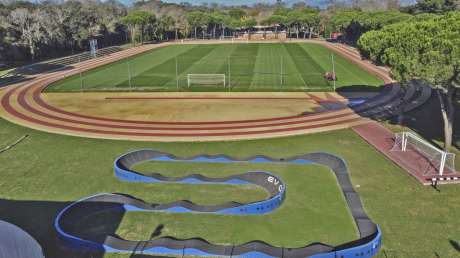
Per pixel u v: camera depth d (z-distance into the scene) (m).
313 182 32.50
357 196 29.59
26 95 64.81
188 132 45.78
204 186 32.22
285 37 166.12
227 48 129.50
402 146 38.62
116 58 109.31
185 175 34.47
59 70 90.00
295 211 28.09
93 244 24.06
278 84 70.50
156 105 57.75
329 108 54.75
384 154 37.94
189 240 24.56
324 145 40.91
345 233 25.41
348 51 117.44
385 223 26.38
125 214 27.94
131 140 43.28
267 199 29.64
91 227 26.50
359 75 78.69
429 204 28.67
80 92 66.38
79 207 28.48
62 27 120.69
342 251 22.72
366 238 24.61
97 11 154.12
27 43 106.38
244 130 46.25
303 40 154.75
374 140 41.81
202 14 165.00
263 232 25.70
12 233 22.62
